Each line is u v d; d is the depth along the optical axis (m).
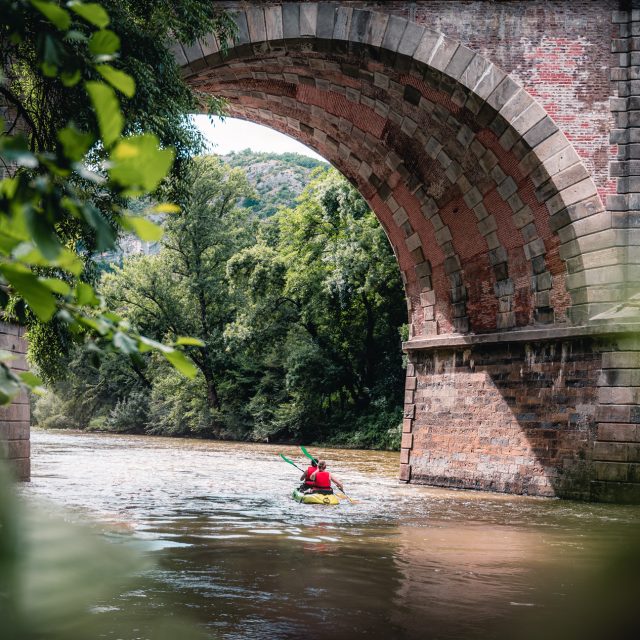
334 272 45.88
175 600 7.32
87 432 65.44
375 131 24.92
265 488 20.70
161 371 62.53
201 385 60.28
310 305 51.38
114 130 1.43
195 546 10.94
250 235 62.34
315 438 52.16
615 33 20.03
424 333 26.03
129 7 13.83
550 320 20.66
